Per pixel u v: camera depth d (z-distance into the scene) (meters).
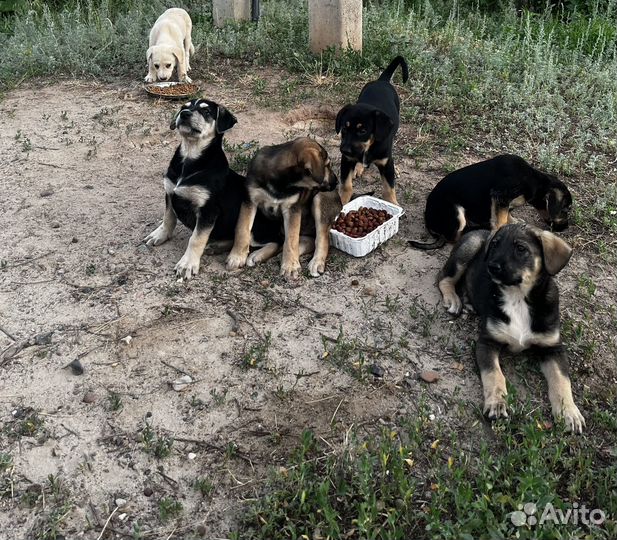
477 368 1.25
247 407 1.16
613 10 3.18
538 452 1.04
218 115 1.46
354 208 1.70
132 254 1.55
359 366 1.24
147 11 3.15
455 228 1.60
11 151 2.00
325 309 1.40
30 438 1.10
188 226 1.54
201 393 1.19
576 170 1.94
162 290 1.44
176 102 2.32
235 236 1.53
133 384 1.20
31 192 1.80
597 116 2.21
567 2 3.45
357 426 1.13
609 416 1.14
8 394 1.18
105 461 1.06
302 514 0.98
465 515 0.96
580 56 2.67
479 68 2.52
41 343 1.29
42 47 2.66
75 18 2.96
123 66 2.61
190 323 1.35
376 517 0.96
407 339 1.32
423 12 3.38
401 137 2.10
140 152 2.00
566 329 1.35
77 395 1.18
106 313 1.37
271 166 1.46
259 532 0.95
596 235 1.67
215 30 2.91
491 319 1.25
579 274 1.53
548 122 2.11
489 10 3.52
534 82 2.40
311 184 1.46
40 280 1.47
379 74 2.48
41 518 0.98
